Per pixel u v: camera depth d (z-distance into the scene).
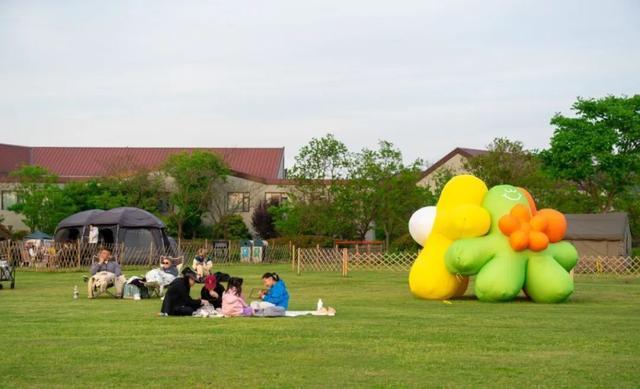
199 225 60.16
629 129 49.50
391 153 52.72
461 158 57.53
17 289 25.05
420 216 21.45
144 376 9.71
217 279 17.17
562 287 19.95
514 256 20.14
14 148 69.38
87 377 9.65
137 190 57.75
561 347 12.16
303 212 53.31
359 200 52.56
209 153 59.84
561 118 49.84
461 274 20.62
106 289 21.38
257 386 9.16
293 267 38.78
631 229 52.22
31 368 10.21
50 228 53.94
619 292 24.64
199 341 12.61
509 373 10.01
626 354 11.52
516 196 20.56
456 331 14.02
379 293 23.73
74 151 70.38
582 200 50.97
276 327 14.50
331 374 9.89
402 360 10.91
